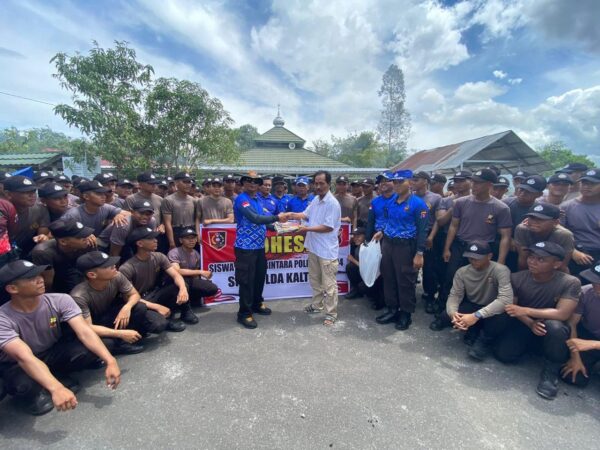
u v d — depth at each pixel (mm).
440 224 4227
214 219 4672
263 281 4016
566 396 2580
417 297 4922
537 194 3596
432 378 2771
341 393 2535
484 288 3225
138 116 8930
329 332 3611
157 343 3316
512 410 2393
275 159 20156
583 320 2811
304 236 4668
